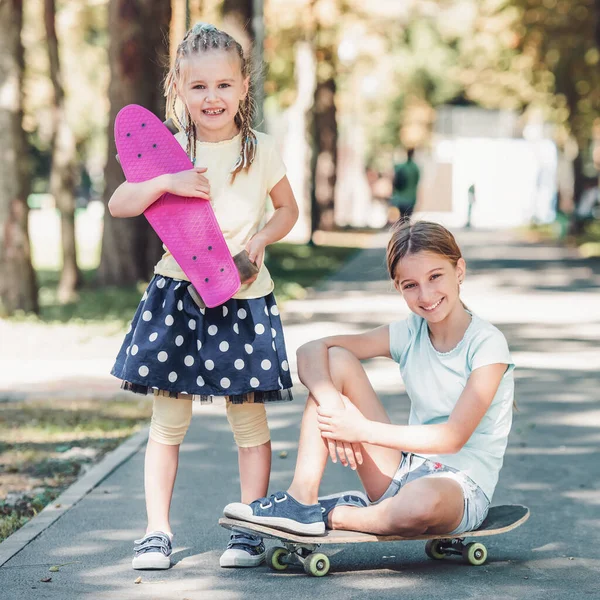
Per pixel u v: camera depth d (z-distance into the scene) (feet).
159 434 14.74
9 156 46.06
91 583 13.69
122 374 14.25
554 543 15.69
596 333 40.88
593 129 109.70
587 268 73.72
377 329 14.88
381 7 96.68
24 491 18.93
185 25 35.58
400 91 176.96
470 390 13.73
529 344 37.99
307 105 102.99
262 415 14.84
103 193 58.49
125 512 17.30
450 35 136.56
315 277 66.33
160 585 13.60
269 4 86.43
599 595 13.25
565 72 93.09
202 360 14.23
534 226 138.72
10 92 46.01
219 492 18.67
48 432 23.77
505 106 130.41
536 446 22.57
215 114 14.25
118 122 14.34
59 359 34.53
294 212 15.11
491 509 15.05
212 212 14.11
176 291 14.24
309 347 14.12
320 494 18.37
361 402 14.01
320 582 13.73
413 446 13.48
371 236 114.32
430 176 171.94
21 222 46.32
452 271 13.96
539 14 85.76
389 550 15.33
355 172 160.15
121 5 54.75
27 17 76.38
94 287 58.49
